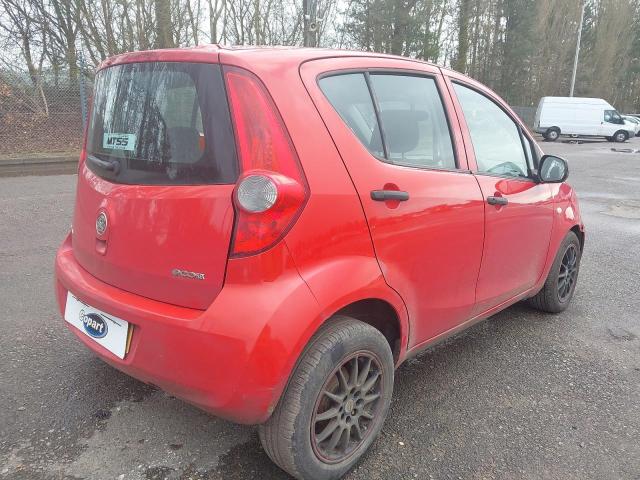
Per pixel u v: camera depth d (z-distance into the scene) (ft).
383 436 8.47
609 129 96.02
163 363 6.56
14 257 16.57
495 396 9.81
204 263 6.35
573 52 150.00
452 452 8.16
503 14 133.90
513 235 10.58
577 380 10.50
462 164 9.36
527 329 12.87
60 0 47.44
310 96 7.01
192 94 6.73
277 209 6.16
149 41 50.67
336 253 6.82
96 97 8.41
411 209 7.85
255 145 6.33
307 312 6.33
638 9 184.55
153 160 6.96
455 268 9.00
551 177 11.39
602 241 21.95
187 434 8.27
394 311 7.84
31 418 8.50
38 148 39.14
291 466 6.78
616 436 8.73
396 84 8.52
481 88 10.64
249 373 6.10
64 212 22.76
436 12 105.81
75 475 7.30
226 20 63.62
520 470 7.83
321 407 7.00
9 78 39.96
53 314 12.45
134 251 6.97
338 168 6.95
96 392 9.31
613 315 13.92
